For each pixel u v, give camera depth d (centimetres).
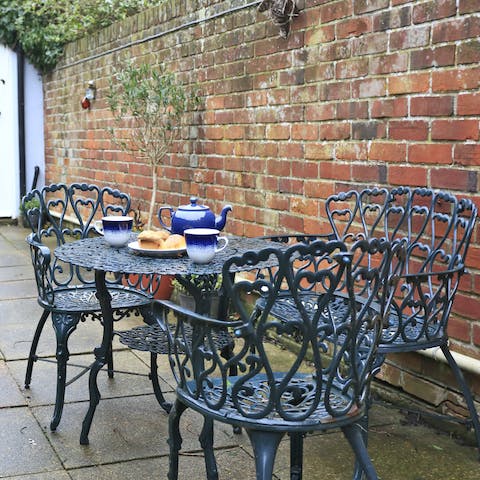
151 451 288
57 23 865
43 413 324
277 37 423
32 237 334
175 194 562
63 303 324
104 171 717
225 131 487
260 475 186
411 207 323
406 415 329
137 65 620
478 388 302
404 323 269
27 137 934
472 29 293
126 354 414
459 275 280
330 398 213
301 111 406
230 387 223
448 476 271
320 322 279
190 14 521
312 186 402
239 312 188
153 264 265
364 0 351
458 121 302
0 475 266
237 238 333
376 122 349
